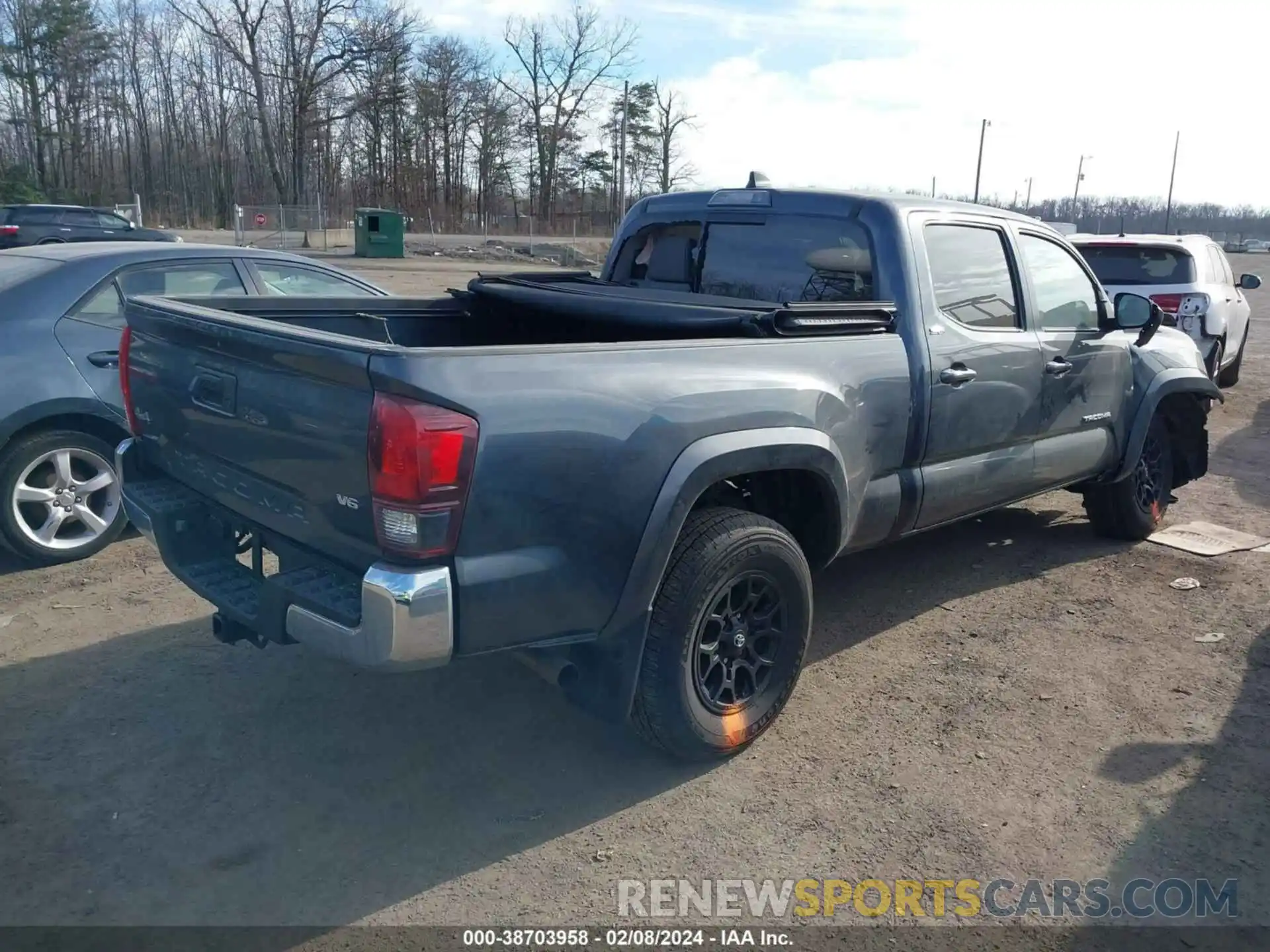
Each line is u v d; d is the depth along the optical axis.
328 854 3.19
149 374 3.81
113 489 5.66
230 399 3.32
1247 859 3.21
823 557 4.07
